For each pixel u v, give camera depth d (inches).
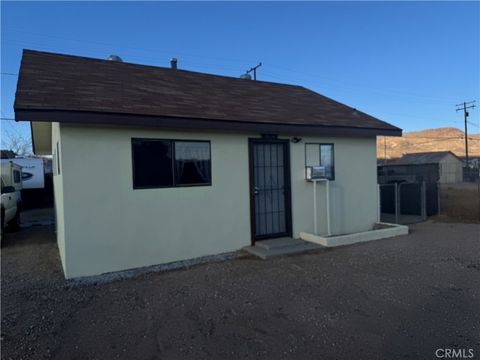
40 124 327.9
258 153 302.4
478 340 132.6
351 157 357.7
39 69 286.2
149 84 315.6
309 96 430.0
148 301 180.5
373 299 175.0
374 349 127.7
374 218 374.6
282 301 175.3
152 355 128.1
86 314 165.9
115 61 363.9
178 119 244.1
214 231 273.4
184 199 260.7
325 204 336.8
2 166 437.1
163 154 252.8
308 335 139.6
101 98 245.6
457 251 269.6
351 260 248.4
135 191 241.4
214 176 273.9
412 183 475.5
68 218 221.0
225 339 138.4
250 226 291.1
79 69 310.2
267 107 331.6
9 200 392.8
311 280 206.4
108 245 232.1
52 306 177.2
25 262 276.1
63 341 139.9
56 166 314.0
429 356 122.3
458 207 515.5
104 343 137.6
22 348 135.0
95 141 228.4
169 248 254.1
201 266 243.0
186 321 155.4
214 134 274.4
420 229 374.6
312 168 319.0
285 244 286.7
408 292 183.3
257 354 126.8
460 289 185.8
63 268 247.8
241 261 253.6
